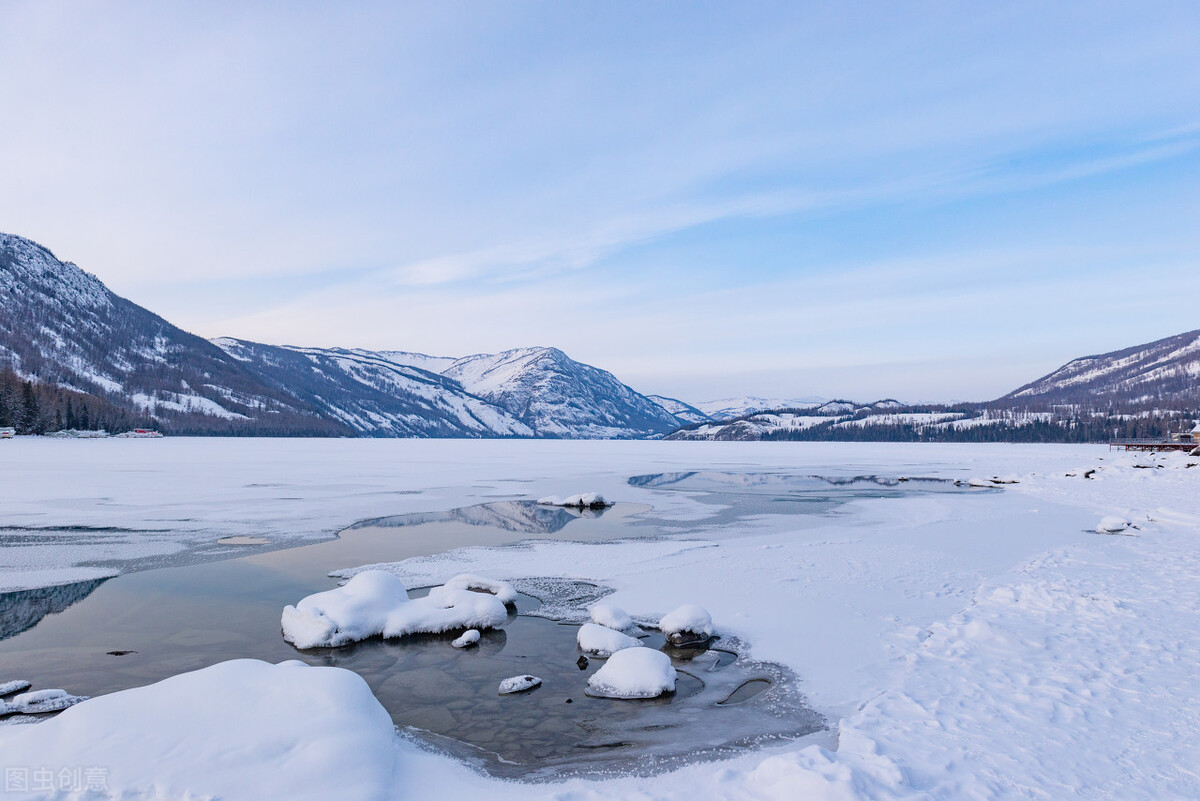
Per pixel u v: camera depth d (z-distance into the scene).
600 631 10.11
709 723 7.34
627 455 82.00
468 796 5.61
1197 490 30.42
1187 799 5.11
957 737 6.31
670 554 16.81
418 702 8.04
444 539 19.22
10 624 10.91
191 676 6.45
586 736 7.08
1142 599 11.34
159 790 4.87
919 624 10.61
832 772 5.41
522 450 99.00
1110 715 6.74
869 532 20.19
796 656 9.31
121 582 13.90
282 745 5.54
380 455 72.69
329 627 10.12
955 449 111.88
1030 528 20.69
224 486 33.44
